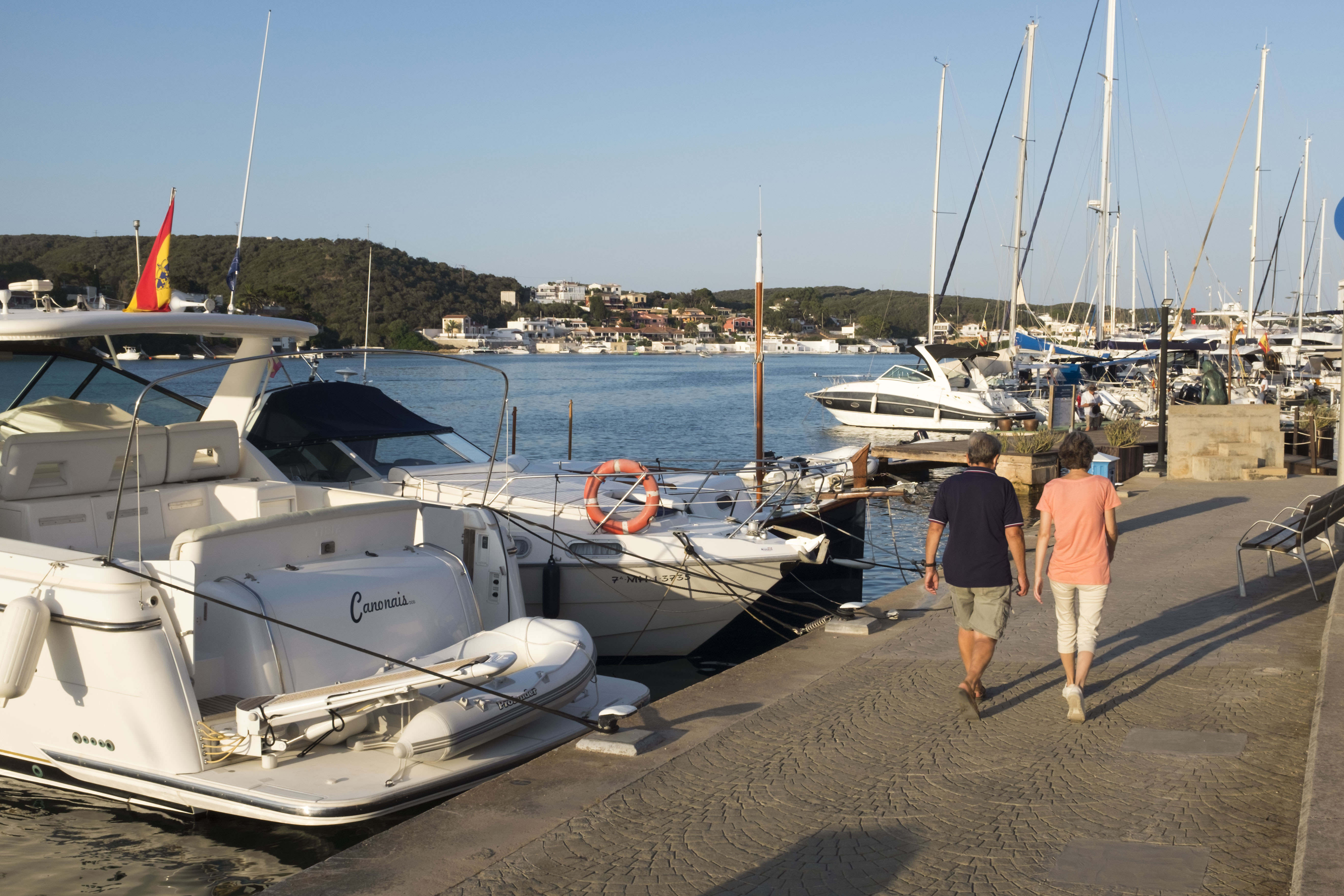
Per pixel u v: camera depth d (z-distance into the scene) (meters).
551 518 9.56
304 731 5.75
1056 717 5.63
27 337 6.85
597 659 9.93
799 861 3.97
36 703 6.07
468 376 89.00
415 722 5.65
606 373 117.38
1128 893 3.59
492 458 8.26
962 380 34.34
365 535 6.86
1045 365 36.84
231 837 5.87
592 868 3.96
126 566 5.77
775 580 9.64
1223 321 57.75
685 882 3.82
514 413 14.12
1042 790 4.59
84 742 5.93
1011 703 5.92
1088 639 5.64
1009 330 45.56
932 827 4.24
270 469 8.32
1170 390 36.56
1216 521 12.88
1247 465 17.59
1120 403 33.28
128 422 8.55
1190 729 5.33
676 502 10.48
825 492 11.91
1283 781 4.57
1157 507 14.16
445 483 10.16
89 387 9.17
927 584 5.87
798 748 5.27
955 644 7.37
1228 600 8.48
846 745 5.29
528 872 3.95
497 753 5.96
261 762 5.81
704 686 6.57
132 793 5.88
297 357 8.88
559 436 36.75
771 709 5.93
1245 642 7.07
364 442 10.79
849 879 3.80
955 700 6.01
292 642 6.04
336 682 6.19
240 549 6.14
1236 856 3.84
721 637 10.56
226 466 8.18
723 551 9.38
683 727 5.76
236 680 5.94
